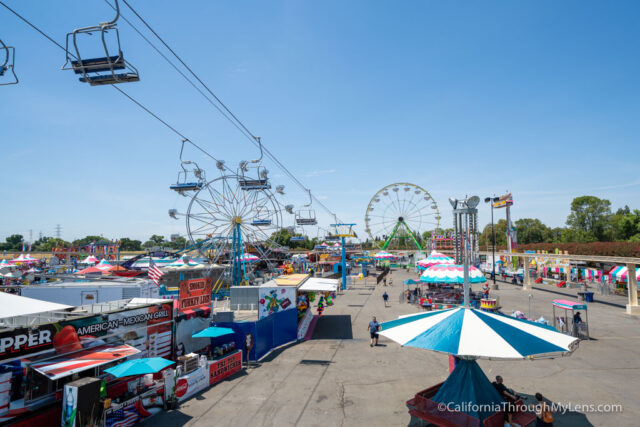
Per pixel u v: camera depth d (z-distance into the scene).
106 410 8.95
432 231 71.88
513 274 47.53
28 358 8.55
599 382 12.50
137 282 19.73
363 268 56.44
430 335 8.93
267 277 48.69
